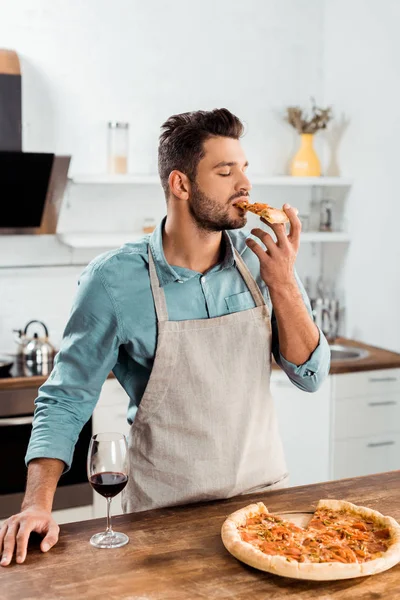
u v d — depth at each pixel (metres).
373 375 3.59
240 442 1.87
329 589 1.36
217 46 3.94
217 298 1.91
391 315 3.76
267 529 1.55
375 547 1.48
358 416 3.60
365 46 3.82
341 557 1.42
